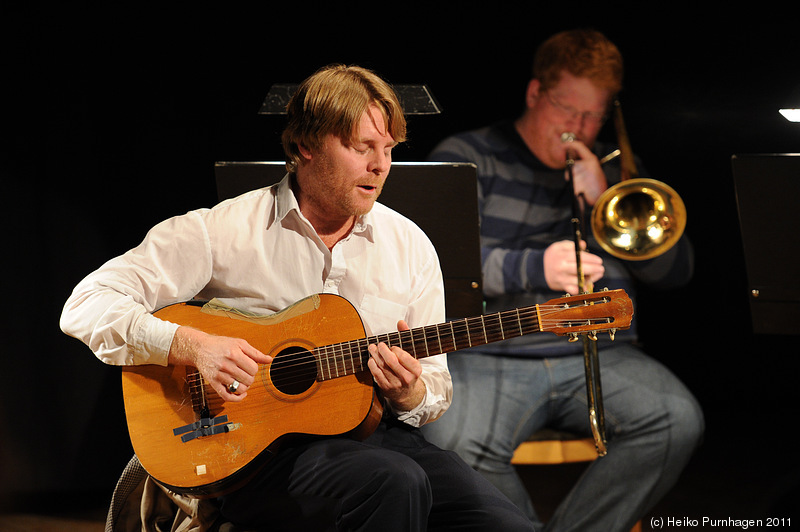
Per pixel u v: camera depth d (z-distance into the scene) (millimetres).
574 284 8656
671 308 12250
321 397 5500
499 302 9180
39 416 9766
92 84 10359
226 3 10789
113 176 10547
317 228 5996
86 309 5527
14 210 9688
